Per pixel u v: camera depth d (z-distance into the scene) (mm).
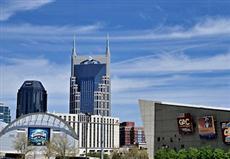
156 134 136375
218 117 122375
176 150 130625
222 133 120625
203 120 125250
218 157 114125
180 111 131125
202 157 117125
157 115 137000
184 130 129125
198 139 126125
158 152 128875
